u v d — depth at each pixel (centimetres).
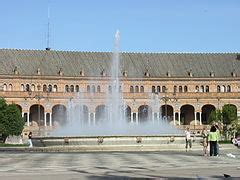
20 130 12025
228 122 14075
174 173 3120
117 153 5559
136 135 6375
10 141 12744
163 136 6406
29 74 15912
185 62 17412
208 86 17025
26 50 16725
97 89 16438
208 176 2930
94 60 16962
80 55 17050
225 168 3466
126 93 16512
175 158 4562
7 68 15900
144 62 17238
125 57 17275
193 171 3244
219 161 4159
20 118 12050
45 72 16138
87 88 16388
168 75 16850
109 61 17062
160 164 3831
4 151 6388
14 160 4381
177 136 6488
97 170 3350
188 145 6425
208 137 5081
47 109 15850
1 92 15512
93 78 16438
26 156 5003
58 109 16162
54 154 5419
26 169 3441
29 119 15888
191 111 17062
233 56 17712
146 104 16562
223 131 13312
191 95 16712
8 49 16562
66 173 3155
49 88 16138
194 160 4284
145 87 16750
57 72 16225
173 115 16725
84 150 6181
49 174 3092
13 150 6662
